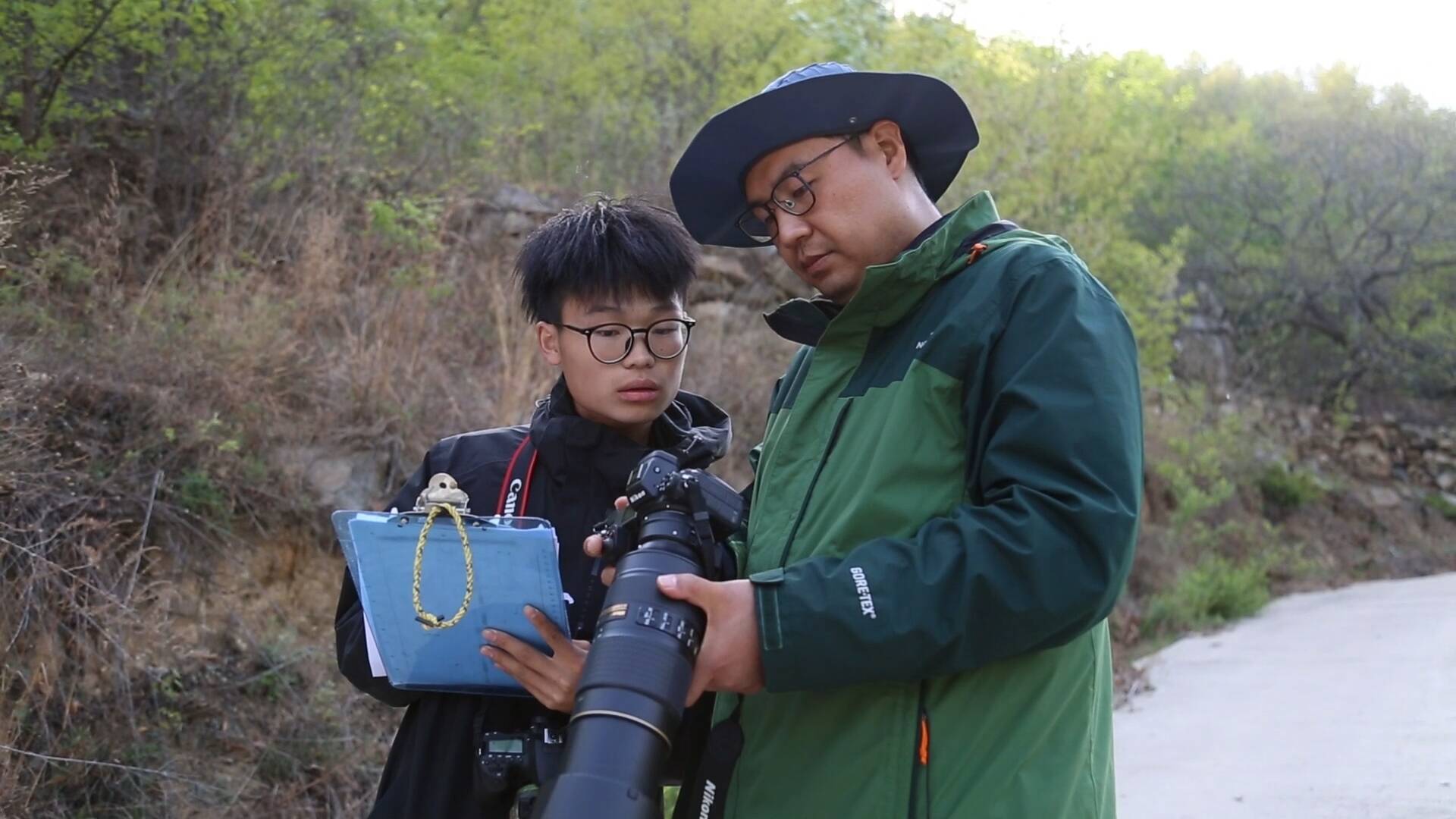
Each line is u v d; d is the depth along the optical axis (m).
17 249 4.89
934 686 1.76
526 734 1.99
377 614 1.80
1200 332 17.59
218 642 4.30
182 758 3.96
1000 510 1.64
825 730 1.81
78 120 5.65
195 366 4.68
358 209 6.48
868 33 10.22
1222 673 7.82
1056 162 10.40
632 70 9.48
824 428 1.94
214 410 4.66
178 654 4.11
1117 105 11.49
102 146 5.62
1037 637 1.62
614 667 1.55
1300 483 15.98
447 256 6.63
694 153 2.05
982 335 1.78
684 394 2.38
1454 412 18.77
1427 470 18.17
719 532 1.84
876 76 1.92
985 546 1.61
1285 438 17.83
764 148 1.97
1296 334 18.69
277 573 4.62
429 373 5.52
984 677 1.76
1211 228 18.42
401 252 6.23
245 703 4.22
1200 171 18.41
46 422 4.24
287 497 4.71
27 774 3.63
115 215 5.26
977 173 9.87
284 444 4.86
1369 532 16.44
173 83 5.91
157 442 4.39
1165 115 16.78
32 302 4.67
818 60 9.55
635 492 1.79
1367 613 10.71
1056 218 10.39
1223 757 5.35
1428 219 18.45
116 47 5.65
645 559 1.67
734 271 8.00
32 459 3.98
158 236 5.58
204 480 4.45
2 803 3.47
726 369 7.22
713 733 1.81
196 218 5.77
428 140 7.46
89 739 3.76
